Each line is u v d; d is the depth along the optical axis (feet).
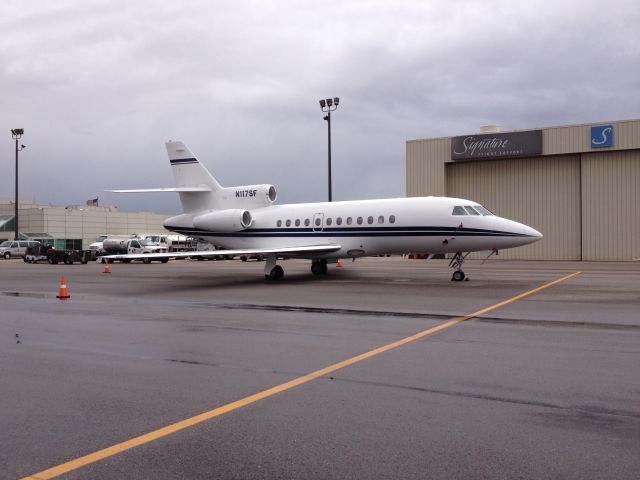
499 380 23.41
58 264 149.48
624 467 14.82
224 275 92.17
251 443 16.78
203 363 27.09
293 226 83.25
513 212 140.87
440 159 146.20
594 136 128.67
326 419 18.80
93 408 20.30
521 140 136.36
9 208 284.41
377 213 76.79
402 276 83.51
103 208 311.06
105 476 14.67
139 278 86.89
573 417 18.70
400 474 14.58
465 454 15.78
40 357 28.81
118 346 31.48
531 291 59.67
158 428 18.15
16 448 16.61
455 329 36.09
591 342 31.45
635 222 127.44
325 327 37.32
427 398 20.99
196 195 93.97
